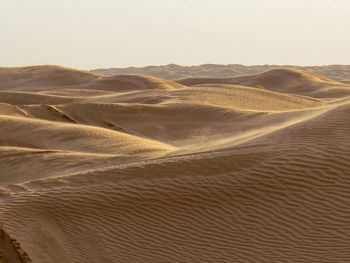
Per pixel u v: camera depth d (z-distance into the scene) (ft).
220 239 47.34
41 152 100.78
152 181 57.47
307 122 72.90
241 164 59.36
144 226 49.78
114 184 57.47
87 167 85.51
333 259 42.65
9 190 59.47
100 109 171.22
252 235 47.62
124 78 404.36
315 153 59.36
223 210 51.67
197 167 59.93
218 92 229.86
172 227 49.52
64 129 131.85
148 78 396.78
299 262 42.68
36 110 171.22
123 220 50.65
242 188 54.65
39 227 48.34
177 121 165.68
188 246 46.52
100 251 45.75
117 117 166.91
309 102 233.76
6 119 139.74
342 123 68.39
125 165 65.77
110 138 125.59
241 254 44.86
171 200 53.67
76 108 173.88
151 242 47.24
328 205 50.72
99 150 114.01
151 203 53.31
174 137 155.22
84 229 49.16
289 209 50.85
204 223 49.93
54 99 251.60
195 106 173.88
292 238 46.62
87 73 456.04
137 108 172.76
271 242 46.29
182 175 58.39
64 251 45.16
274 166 57.77
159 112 169.99
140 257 44.93
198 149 89.30
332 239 45.83
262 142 68.74
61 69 465.88
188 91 230.89
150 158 85.15
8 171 88.79
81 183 58.80
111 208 52.65
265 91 240.73
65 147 118.52
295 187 53.88
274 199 52.54
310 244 45.37
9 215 50.19
